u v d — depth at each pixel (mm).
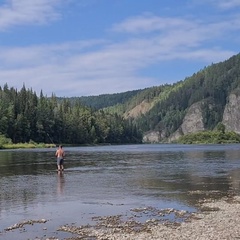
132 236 18641
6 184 38031
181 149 140875
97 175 46438
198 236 18531
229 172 49625
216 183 38719
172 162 68562
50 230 20109
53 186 36500
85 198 29812
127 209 25609
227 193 32281
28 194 31703
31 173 48875
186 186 36531
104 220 22344
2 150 135875
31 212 24641
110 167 57781
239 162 67875
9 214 24078
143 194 31766
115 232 19531
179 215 23625
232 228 20156
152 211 24891
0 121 168000
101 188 35188
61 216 23500
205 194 31828
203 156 88125
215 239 18000
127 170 52938
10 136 173000
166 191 33406
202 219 22469
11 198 29812
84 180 41281
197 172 49781
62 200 28938
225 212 24469
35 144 174375
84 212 24672
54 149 146375
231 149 136375
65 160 74438
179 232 19344
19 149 147750
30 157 84250
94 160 74562
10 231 19953
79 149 145000
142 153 106438
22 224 21344
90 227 20688
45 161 70688
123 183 38750
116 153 106625
